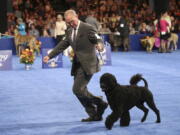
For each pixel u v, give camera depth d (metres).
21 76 11.88
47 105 7.79
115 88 5.52
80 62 5.96
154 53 18.52
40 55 18.28
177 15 21.72
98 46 5.93
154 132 5.70
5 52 13.36
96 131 5.80
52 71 12.89
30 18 19.53
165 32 18.36
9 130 6.03
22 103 8.04
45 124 6.34
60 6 23.38
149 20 20.89
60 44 6.20
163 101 7.93
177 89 9.27
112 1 21.78
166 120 6.40
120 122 6.04
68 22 5.96
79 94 6.04
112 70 12.78
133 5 23.00
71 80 10.91
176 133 5.66
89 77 6.06
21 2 21.11
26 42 17.59
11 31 18.91
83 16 16.53
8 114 7.12
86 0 21.92
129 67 13.52
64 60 15.97
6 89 9.68
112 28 19.84
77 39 5.96
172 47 19.56
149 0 23.41
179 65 13.91
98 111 6.32
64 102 8.03
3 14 19.05
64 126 6.16
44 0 21.89
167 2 21.70
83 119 6.42
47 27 19.17
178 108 7.29
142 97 5.91
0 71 13.15
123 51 19.70
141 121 6.27
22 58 13.33
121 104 5.55
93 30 5.95
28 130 6.00
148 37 19.09
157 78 10.97
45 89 9.57
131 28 20.25
